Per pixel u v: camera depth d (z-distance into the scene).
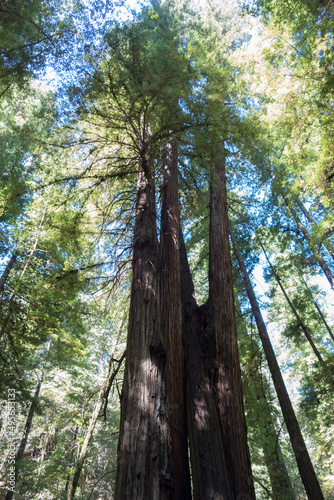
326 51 6.61
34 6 5.95
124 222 6.43
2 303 9.29
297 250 11.83
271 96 8.74
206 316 6.12
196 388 5.16
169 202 6.53
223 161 6.27
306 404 11.75
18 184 7.48
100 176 6.12
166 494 3.15
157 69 5.29
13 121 11.41
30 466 13.77
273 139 9.38
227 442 4.68
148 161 6.49
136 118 5.84
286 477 8.41
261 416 8.89
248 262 11.16
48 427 17.83
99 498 16.75
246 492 4.26
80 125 6.44
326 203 7.95
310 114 8.24
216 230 6.92
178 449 4.54
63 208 7.37
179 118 5.48
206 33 9.45
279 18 7.68
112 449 16.39
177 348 5.00
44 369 16.39
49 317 9.19
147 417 3.54
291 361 18.91
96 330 12.75
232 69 8.74
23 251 10.24
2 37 5.88
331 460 16.53
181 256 7.18
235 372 5.27
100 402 10.00
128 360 4.11
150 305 4.54
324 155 7.70
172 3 12.52
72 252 7.89
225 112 5.71
